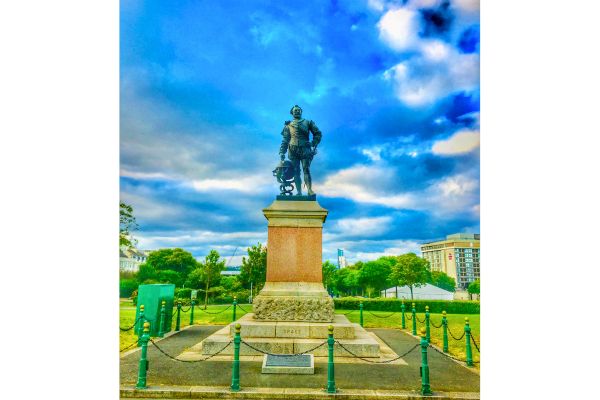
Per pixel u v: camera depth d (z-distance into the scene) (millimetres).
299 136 13055
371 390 7836
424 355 7801
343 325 10953
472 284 56812
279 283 11875
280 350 10328
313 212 12219
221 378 8477
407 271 57219
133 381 8242
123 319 19328
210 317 21734
